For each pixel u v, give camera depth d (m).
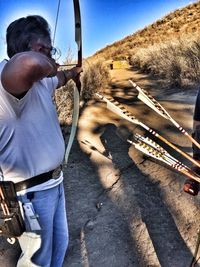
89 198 3.30
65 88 5.27
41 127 1.71
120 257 2.63
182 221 2.91
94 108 5.41
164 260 2.57
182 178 3.39
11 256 2.70
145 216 3.01
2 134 1.63
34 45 1.57
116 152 4.02
